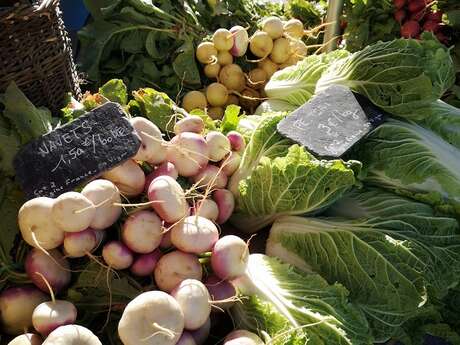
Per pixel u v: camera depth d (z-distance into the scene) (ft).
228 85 2.61
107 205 1.41
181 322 1.22
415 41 1.78
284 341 1.27
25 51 1.69
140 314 1.18
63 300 1.35
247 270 1.49
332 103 1.81
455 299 1.68
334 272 1.58
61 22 1.87
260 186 1.68
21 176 1.50
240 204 1.81
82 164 1.49
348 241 1.57
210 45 2.62
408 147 1.70
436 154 1.66
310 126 1.76
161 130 1.92
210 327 1.45
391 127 1.76
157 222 1.43
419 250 1.51
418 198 1.68
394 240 1.52
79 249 1.36
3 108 1.75
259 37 2.63
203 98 2.54
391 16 2.81
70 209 1.31
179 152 1.68
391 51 1.79
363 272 1.52
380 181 1.75
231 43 2.60
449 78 1.76
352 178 1.55
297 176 1.57
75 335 1.15
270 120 1.82
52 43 1.78
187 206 1.51
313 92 2.15
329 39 2.74
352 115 1.77
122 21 2.62
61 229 1.35
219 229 1.77
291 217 1.71
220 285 1.44
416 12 2.71
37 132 1.64
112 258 1.37
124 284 1.40
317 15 3.19
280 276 1.49
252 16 3.10
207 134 1.81
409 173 1.66
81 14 3.25
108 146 1.50
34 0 1.77
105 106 1.55
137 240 1.39
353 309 1.43
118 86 1.98
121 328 1.18
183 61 2.64
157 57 2.67
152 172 1.63
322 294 1.43
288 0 3.38
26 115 1.64
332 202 1.62
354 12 2.83
